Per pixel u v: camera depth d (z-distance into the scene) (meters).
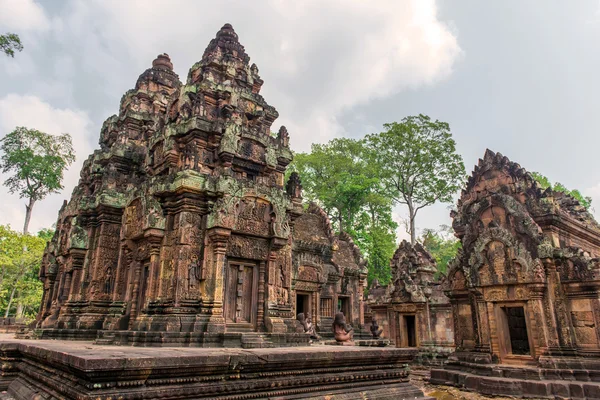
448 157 39.78
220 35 19.52
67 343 12.42
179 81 24.98
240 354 7.60
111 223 18.94
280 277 14.74
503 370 16.34
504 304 18.03
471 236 20.12
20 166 45.72
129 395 6.15
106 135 24.19
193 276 12.95
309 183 42.50
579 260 16.58
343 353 9.03
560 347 16.12
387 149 41.44
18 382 9.34
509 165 19.77
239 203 13.95
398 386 9.73
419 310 26.64
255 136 16.86
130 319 14.19
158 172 16.70
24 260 39.81
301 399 8.02
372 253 40.66
